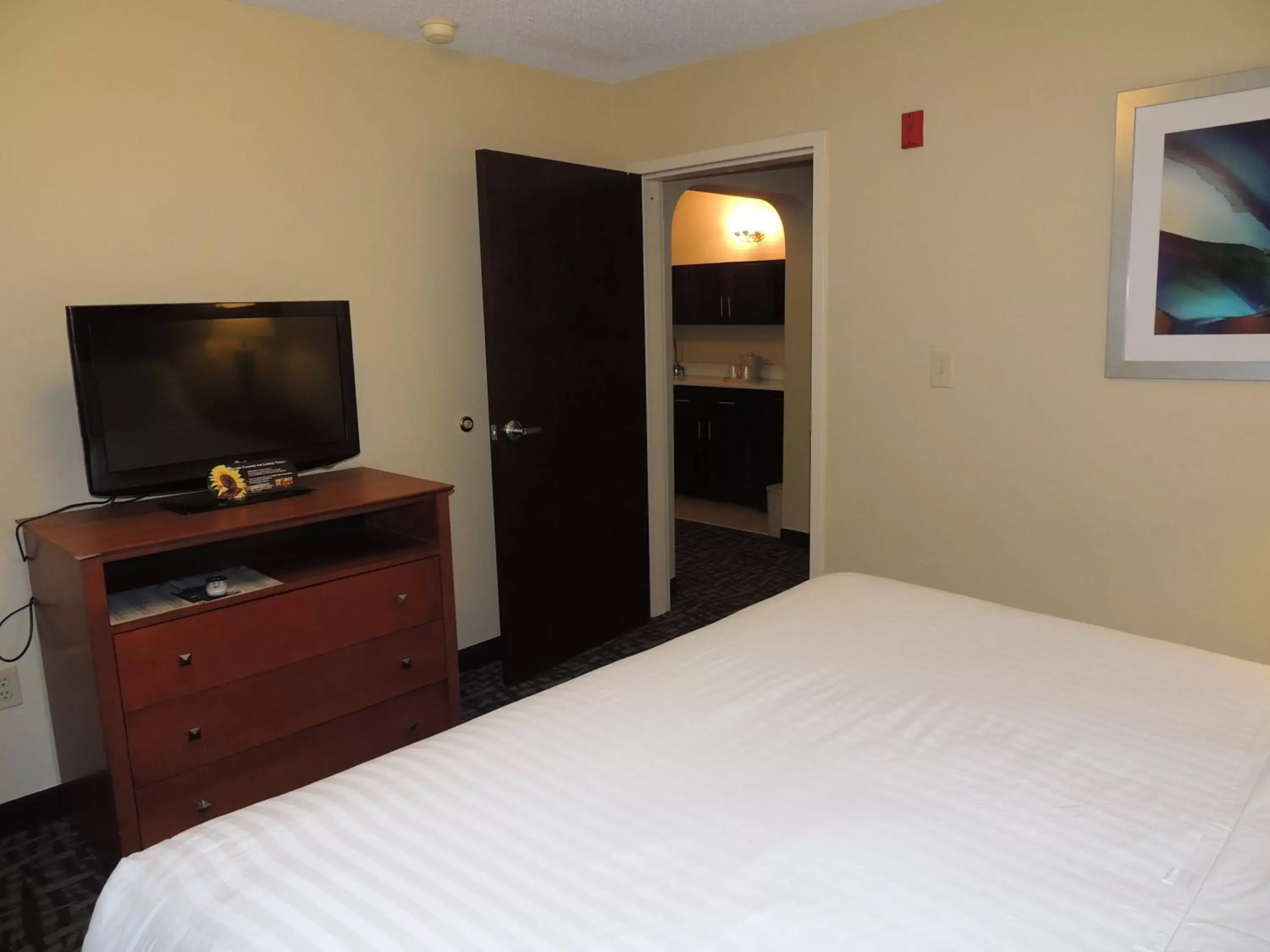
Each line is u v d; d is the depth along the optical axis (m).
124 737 2.00
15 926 2.00
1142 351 2.46
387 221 3.01
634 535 3.77
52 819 2.45
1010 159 2.63
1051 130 2.55
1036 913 1.00
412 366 3.13
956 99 2.72
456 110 3.16
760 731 1.44
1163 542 2.50
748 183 4.45
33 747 2.41
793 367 5.04
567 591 3.47
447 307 3.21
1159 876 1.06
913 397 2.95
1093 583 2.64
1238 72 2.23
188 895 1.09
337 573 2.37
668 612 4.04
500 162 3.02
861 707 1.52
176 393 2.31
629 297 3.61
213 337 2.36
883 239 2.94
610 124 3.70
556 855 1.12
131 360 2.22
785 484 5.18
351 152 2.89
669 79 3.46
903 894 1.03
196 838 1.20
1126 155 2.41
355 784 1.31
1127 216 2.43
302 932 1.00
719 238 6.47
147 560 2.45
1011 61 2.60
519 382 3.17
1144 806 1.21
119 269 2.43
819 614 1.97
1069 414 2.62
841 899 1.03
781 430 5.70
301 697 2.32
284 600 2.25
